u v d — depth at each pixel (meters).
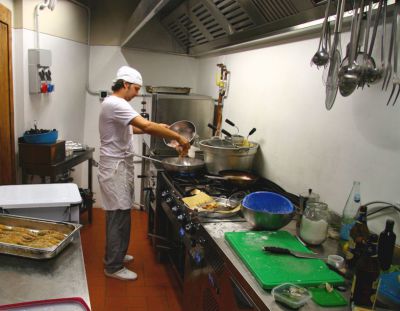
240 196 2.04
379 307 1.08
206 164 2.45
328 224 1.58
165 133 2.32
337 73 1.43
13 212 1.53
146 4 2.04
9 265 1.25
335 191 1.72
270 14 1.87
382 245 1.23
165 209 2.44
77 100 3.76
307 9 1.59
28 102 2.79
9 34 2.55
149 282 2.66
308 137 1.93
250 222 1.62
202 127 3.36
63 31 3.29
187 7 2.72
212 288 1.54
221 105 3.20
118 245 2.59
